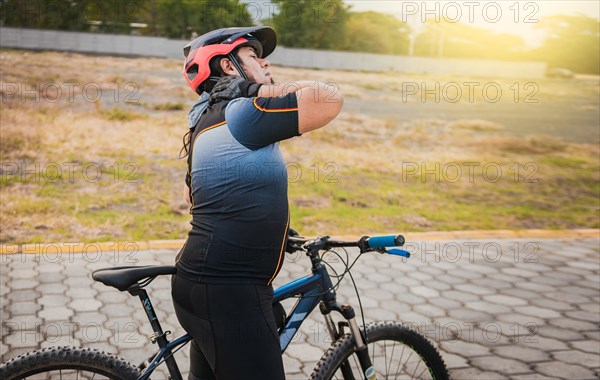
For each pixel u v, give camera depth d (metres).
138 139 9.38
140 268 1.91
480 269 5.33
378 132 11.30
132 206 6.91
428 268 5.30
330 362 2.25
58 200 6.91
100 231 6.04
